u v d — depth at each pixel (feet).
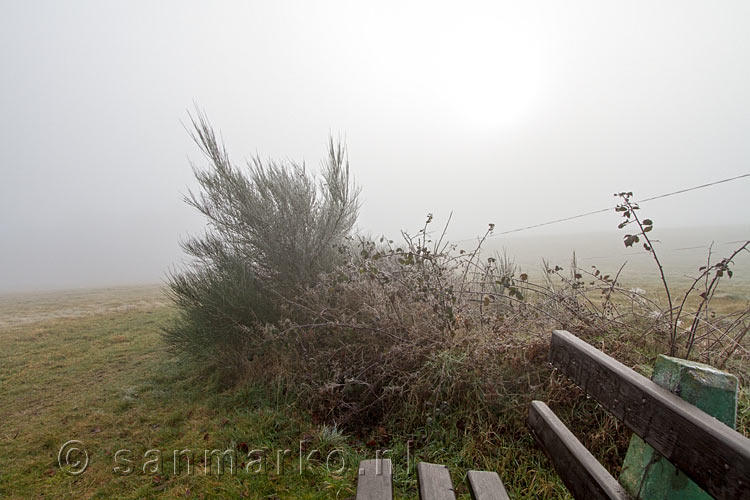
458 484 7.34
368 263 13.51
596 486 3.48
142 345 22.26
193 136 16.15
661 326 10.82
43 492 8.38
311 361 12.13
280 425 10.33
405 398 10.28
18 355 21.88
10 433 11.71
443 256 14.19
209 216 16.81
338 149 17.13
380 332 11.84
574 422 8.23
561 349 4.76
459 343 10.45
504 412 8.80
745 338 10.56
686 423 2.68
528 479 7.41
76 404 13.85
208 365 15.96
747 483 2.15
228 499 7.53
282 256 15.96
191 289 15.99
